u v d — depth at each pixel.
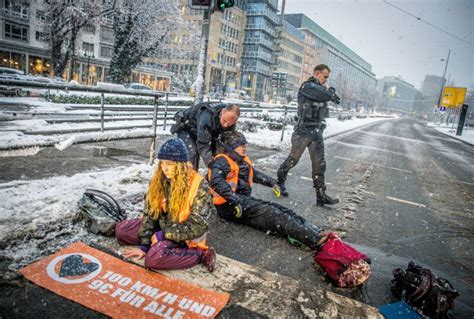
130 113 12.23
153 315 2.01
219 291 2.32
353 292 2.57
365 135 19.45
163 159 2.35
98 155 5.95
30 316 1.89
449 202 6.11
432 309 2.34
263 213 3.20
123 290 2.20
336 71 123.69
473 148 21.94
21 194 3.32
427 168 10.15
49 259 2.40
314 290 2.50
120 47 29.88
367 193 5.96
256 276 2.56
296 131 4.65
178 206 2.39
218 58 68.88
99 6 26.23
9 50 39.19
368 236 3.87
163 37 31.12
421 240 3.97
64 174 4.47
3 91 14.17
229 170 3.19
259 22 73.25
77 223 2.96
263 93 80.81
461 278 3.11
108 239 2.80
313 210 4.52
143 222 2.57
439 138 27.81
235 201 3.05
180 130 3.72
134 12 27.73
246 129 11.87
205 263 2.53
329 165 8.26
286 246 3.17
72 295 2.09
